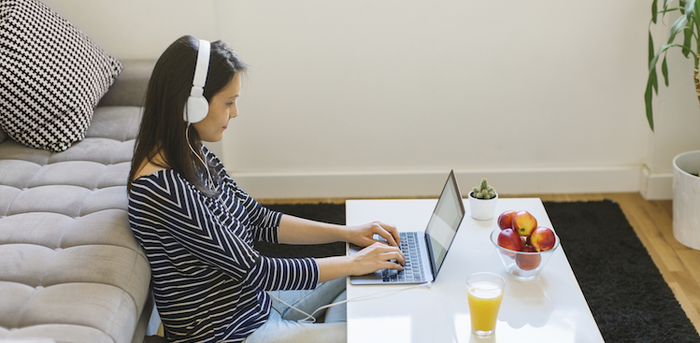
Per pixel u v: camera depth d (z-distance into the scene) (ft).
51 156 6.01
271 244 7.49
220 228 3.98
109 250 4.33
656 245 7.54
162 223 3.92
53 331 3.59
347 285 4.41
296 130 8.71
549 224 5.17
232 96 4.14
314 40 8.14
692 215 7.27
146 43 7.91
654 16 7.03
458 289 4.33
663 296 6.44
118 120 6.70
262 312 4.44
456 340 3.82
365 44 8.18
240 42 8.13
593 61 8.27
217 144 8.66
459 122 8.68
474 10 7.98
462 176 8.96
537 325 3.94
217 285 4.20
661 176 8.59
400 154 8.90
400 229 5.19
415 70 8.34
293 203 8.84
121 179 5.46
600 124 8.66
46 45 6.25
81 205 4.99
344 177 8.97
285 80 8.38
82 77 6.45
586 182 8.97
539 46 8.19
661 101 8.21
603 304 6.34
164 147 3.93
